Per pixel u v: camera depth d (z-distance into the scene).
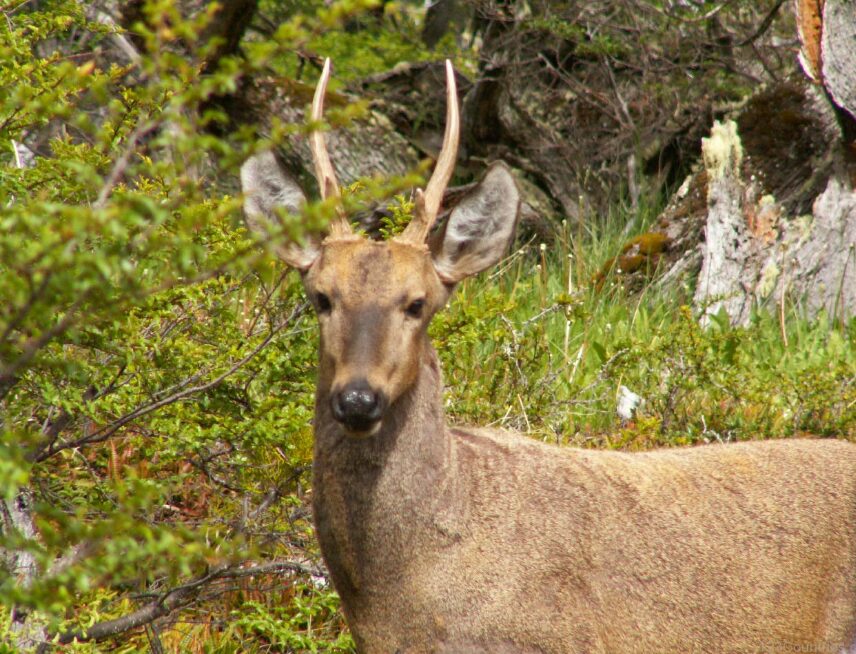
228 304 10.00
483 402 11.41
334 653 8.73
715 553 7.99
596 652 7.45
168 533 4.87
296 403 9.39
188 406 9.09
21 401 7.97
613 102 24.27
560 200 23.66
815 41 18.36
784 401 12.19
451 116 7.96
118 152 7.88
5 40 8.03
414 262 7.34
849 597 8.40
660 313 17.06
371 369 6.90
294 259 7.68
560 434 11.70
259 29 23.97
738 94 23.45
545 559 7.45
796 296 17.80
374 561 7.30
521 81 24.52
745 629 8.00
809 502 8.39
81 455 9.18
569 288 16.69
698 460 8.52
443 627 7.23
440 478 7.34
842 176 17.83
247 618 8.59
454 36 25.81
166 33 4.97
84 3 13.98
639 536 7.84
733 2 22.55
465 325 10.38
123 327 7.63
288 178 8.02
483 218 7.83
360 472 7.28
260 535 9.35
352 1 4.81
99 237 6.88
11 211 5.03
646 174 23.94
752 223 18.19
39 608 4.80
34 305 4.95
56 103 6.43
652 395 12.26
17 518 7.71
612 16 24.50
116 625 8.12
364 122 22.61
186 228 5.10
